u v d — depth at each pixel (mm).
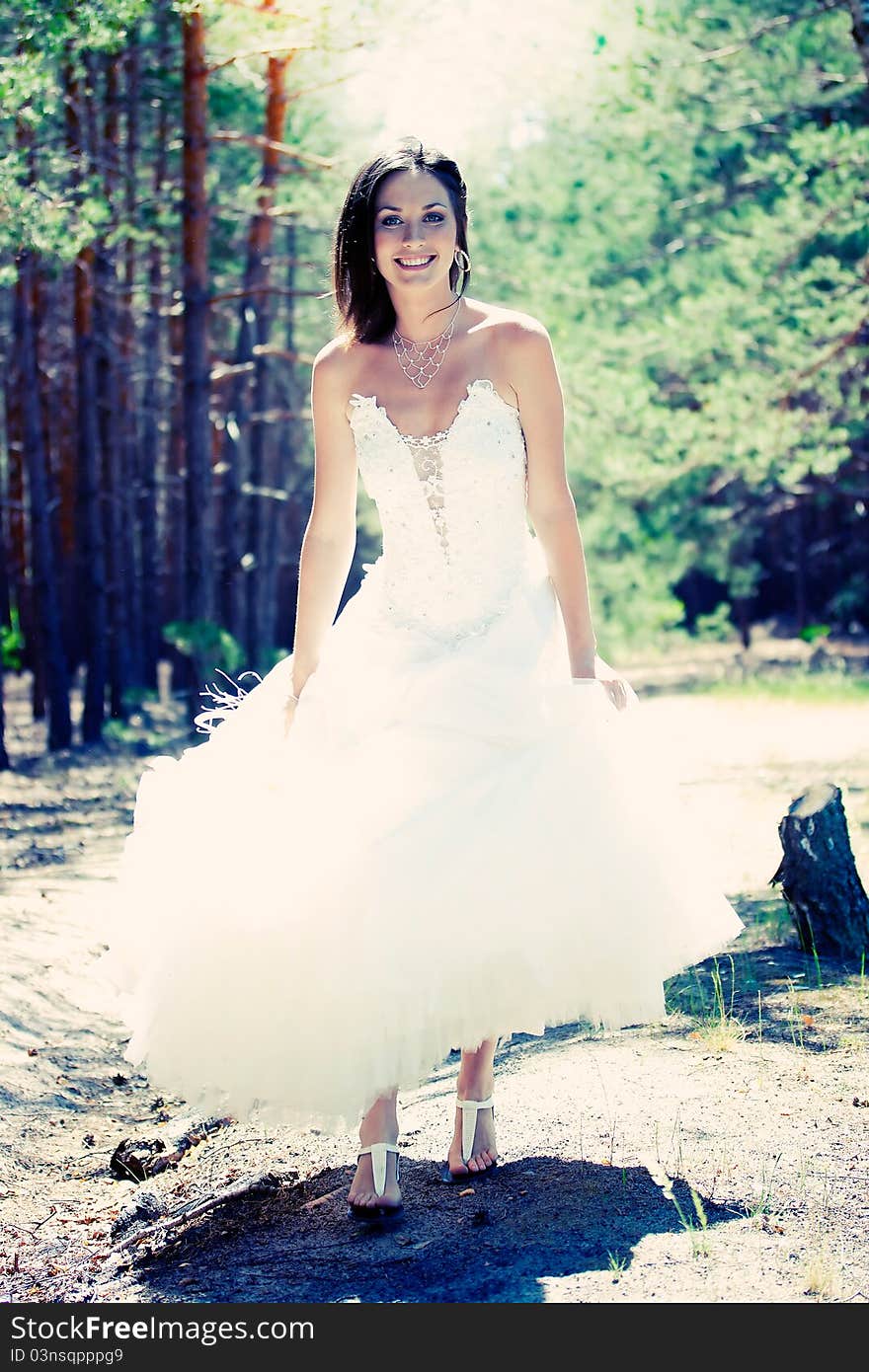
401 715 3439
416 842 3279
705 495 24062
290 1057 3270
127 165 16266
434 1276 3070
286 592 39594
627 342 15281
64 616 23703
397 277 3492
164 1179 4094
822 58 14336
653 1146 3637
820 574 39125
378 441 3555
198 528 15570
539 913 3271
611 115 14297
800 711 18344
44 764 16016
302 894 3307
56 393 23125
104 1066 5332
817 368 13969
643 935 3387
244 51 12328
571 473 22359
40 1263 3479
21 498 26469
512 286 17078
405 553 3586
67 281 21531
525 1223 3279
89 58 13852
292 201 17656
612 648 25625
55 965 6305
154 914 3523
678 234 17781
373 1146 3393
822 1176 3381
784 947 5887
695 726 16922
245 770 3592
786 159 13656
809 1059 4281
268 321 19766
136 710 22000
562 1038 4801
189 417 15430
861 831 8328
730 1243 3078
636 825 3453
